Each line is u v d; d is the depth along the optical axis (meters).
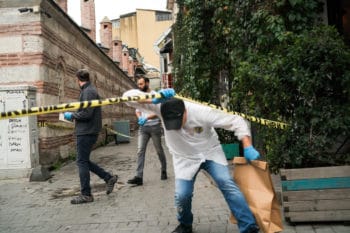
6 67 10.57
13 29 10.57
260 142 6.79
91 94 6.57
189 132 4.07
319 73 4.68
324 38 4.76
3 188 8.37
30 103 9.69
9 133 9.38
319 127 4.75
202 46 10.15
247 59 7.30
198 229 4.84
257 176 4.01
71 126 13.28
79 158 6.70
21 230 5.31
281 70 4.92
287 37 6.62
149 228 5.08
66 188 8.11
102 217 5.73
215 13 9.12
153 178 8.60
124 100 3.54
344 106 4.70
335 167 4.52
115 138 19.78
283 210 4.66
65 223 5.54
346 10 7.32
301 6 7.04
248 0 7.80
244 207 3.89
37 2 10.40
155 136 8.05
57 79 12.05
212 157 4.16
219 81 10.44
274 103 5.05
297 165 4.78
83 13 21.17
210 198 6.32
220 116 4.02
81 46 15.74
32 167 9.45
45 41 10.89
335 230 4.40
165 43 28.05
